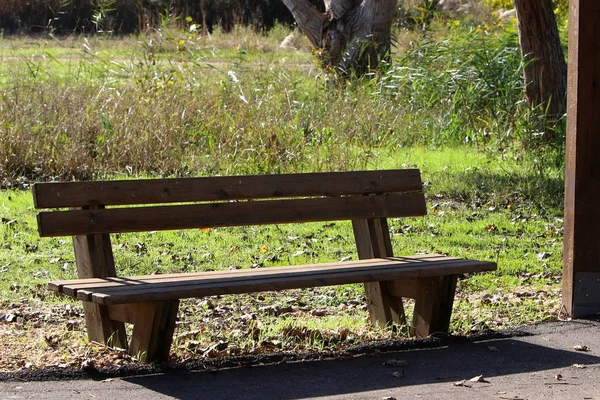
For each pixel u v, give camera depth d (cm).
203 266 895
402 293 671
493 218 1143
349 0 2180
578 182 708
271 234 1050
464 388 539
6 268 870
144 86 1555
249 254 951
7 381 529
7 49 2619
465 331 676
